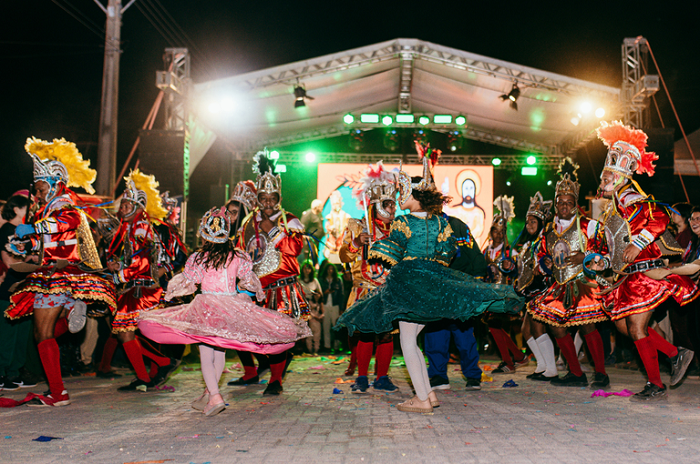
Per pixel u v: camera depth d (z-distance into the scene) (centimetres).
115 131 1159
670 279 447
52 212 448
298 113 1597
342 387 553
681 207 653
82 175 508
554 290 558
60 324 500
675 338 658
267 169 532
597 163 1566
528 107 1512
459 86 1493
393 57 1389
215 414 394
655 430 329
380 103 1659
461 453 279
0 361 541
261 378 629
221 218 423
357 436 320
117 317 518
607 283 529
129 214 536
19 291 440
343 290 1089
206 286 420
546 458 269
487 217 1664
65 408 423
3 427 351
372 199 548
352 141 1664
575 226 548
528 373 684
